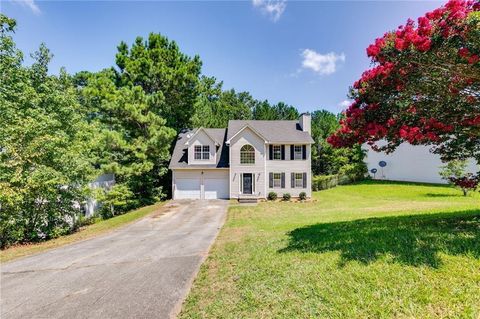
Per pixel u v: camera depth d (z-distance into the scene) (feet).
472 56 16.84
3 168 36.27
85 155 53.78
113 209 66.85
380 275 14.67
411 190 83.41
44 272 23.06
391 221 29.17
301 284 15.29
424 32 18.03
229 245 28.09
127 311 15.19
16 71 47.60
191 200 78.95
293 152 80.18
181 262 23.97
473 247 16.69
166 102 90.48
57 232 42.29
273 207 65.05
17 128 37.24
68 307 16.07
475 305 11.25
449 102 20.33
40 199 41.09
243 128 78.95
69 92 54.19
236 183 79.05
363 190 89.76
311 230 29.55
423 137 19.38
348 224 30.66
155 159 78.07
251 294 15.19
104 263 24.98
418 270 14.60
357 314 11.83
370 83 21.58
